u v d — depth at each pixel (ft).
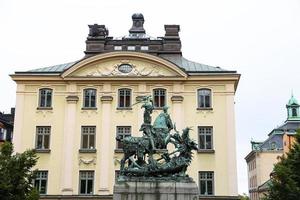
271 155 262.67
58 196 127.65
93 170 129.90
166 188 66.03
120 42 151.84
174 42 151.43
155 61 136.46
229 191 127.65
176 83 135.74
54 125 134.21
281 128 277.03
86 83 136.56
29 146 132.67
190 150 70.28
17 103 135.74
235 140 131.23
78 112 134.62
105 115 133.69
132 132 132.57
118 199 65.77
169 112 133.69
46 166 130.72
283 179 104.58
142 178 66.69
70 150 131.44
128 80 135.85
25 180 89.20
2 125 176.55
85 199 127.13
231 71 135.54
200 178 129.18
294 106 283.18
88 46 148.25
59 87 137.18
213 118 133.59
